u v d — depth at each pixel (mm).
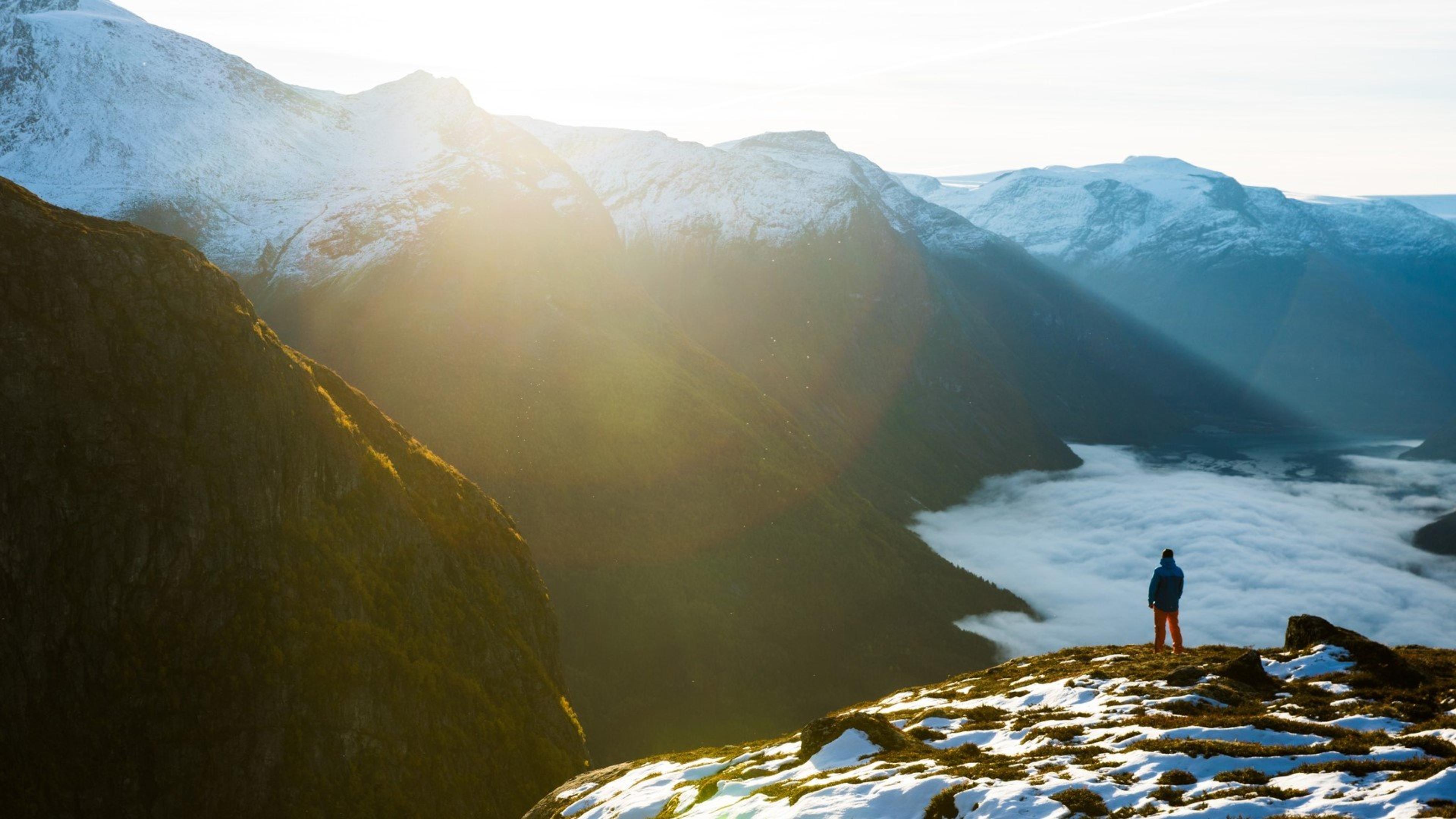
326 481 95875
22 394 83188
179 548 84688
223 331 93625
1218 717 32250
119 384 87125
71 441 83938
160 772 79625
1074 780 27453
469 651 97812
